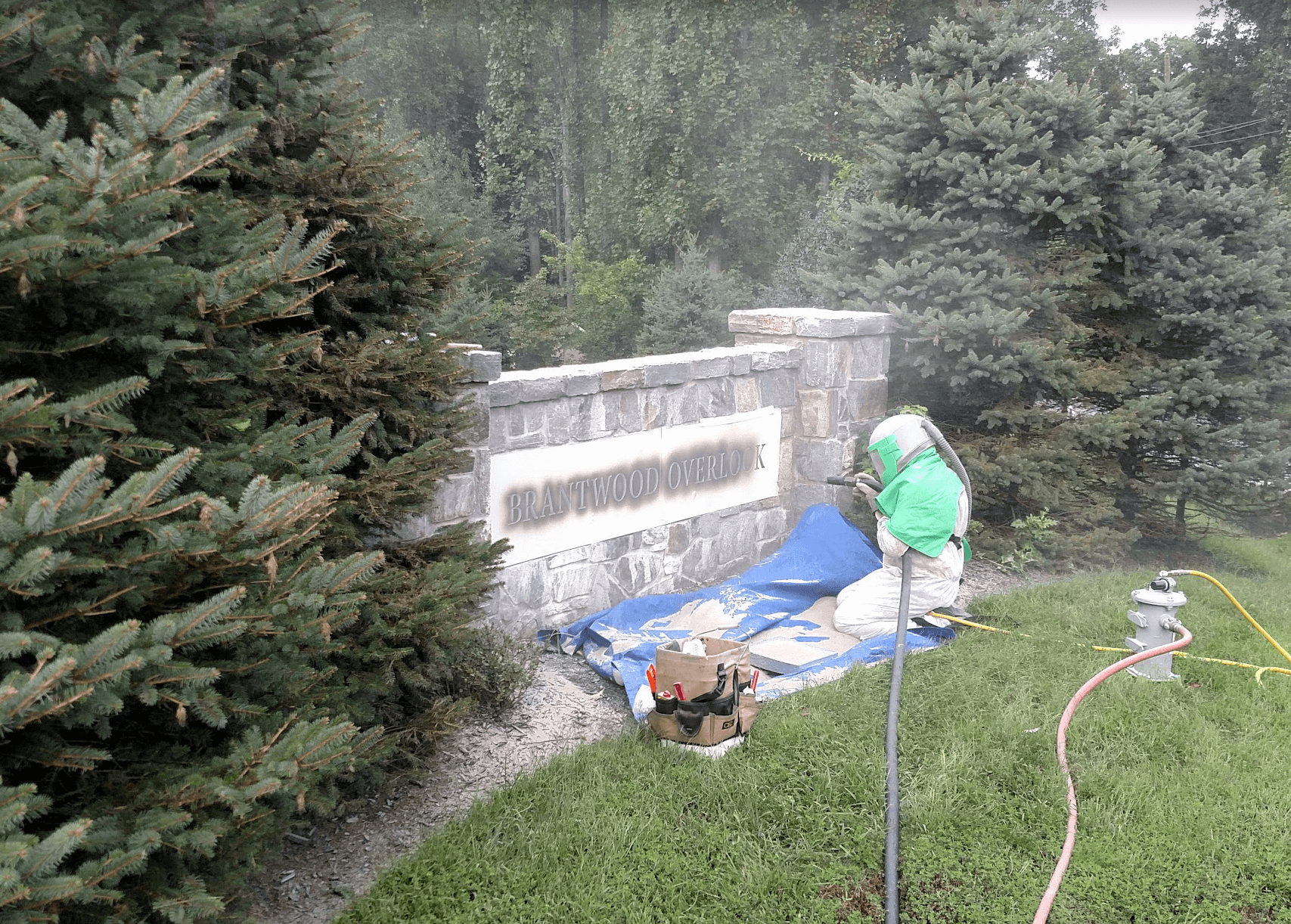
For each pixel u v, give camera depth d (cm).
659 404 726
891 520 634
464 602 464
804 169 2900
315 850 410
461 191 3106
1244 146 3269
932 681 569
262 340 381
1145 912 381
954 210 867
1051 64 2736
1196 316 883
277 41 419
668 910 372
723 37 2672
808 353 841
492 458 605
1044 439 885
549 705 552
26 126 269
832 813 432
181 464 258
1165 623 582
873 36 2702
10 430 243
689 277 1914
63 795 277
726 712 480
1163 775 475
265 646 316
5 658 238
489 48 3881
